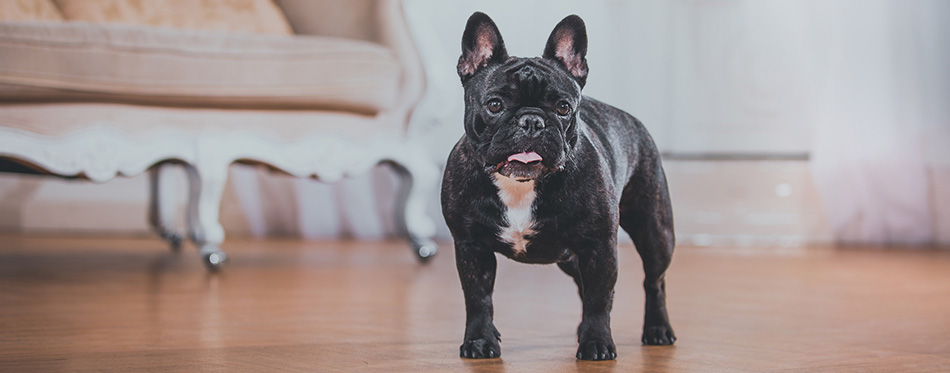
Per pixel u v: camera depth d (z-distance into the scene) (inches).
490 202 88.2
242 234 247.8
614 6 230.5
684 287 133.3
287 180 245.6
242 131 145.8
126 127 137.9
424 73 162.9
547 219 88.0
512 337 99.2
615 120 94.8
